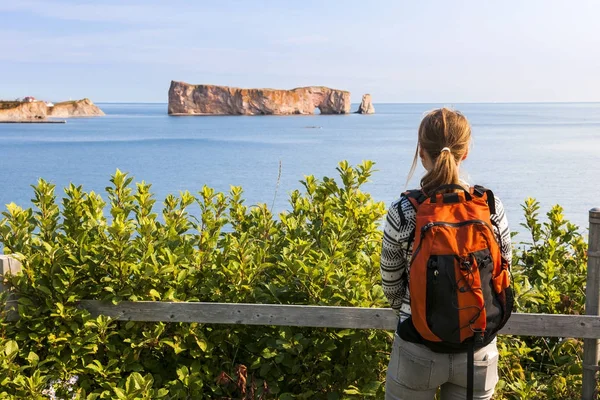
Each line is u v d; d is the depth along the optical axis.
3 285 4.09
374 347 4.15
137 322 4.19
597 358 4.16
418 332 2.61
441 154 2.64
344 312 3.96
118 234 4.10
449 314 2.47
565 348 4.75
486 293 2.50
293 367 4.16
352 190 5.09
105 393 3.95
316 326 4.02
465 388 2.74
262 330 4.32
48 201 4.76
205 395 4.18
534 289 4.91
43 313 4.16
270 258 4.66
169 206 5.09
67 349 4.16
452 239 2.48
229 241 4.50
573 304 4.98
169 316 4.07
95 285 4.18
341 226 4.61
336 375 4.24
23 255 4.14
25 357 4.07
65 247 4.38
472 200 2.59
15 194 29.69
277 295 4.27
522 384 4.20
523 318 3.99
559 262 5.59
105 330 4.10
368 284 4.28
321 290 4.20
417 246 2.55
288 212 5.45
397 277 2.76
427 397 2.78
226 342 4.34
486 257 2.50
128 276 4.12
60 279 4.04
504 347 4.47
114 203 4.98
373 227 4.80
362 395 4.08
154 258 4.08
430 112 2.81
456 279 2.45
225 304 4.04
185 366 4.12
